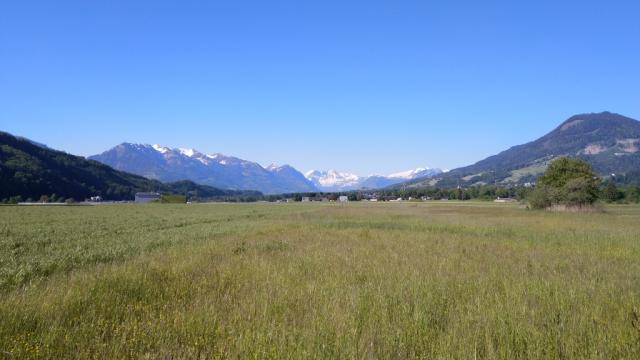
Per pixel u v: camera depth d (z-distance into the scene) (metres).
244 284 8.79
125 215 49.72
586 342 5.59
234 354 4.99
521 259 13.54
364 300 7.22
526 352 5.27
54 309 6.50
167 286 8.44
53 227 29.72
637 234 23.41
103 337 5.48
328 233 24.02
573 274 10.69
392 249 15.85
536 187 63.75
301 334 5.56
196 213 57.12
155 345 5.28
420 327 5.95
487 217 43.19
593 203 55.69
